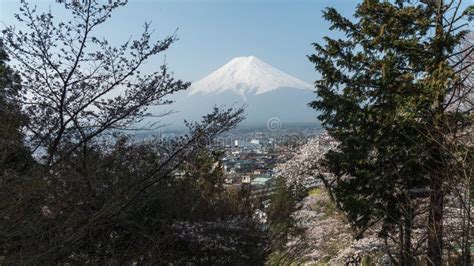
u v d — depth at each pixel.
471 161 8.29
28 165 5.51
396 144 11.89
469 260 8.14
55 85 5.91
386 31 12.24
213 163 8.98
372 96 12.57
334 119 13.07
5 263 4.70
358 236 12.70
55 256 5.21
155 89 6.32
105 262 6.73
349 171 12.42
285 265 12.02
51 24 5.72
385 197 11.81
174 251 7.92
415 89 11.52
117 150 6.61
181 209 8.00
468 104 10.98
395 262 12.09
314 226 14.73
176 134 7.14
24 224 4.74
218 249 8.18
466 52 11.41
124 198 6.36
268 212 10.25
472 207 8.62
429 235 10.27
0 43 5.54
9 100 5.51
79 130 6.14
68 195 5.57
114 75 6.17
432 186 10.45
